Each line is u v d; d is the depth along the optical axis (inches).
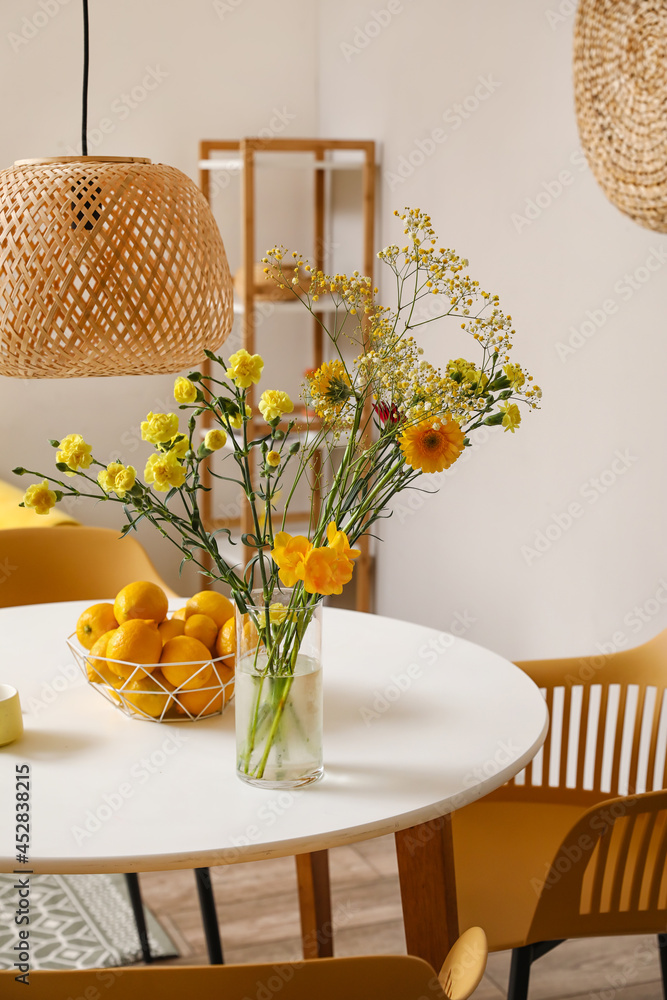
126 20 148.0
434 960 53.6
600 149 81.8
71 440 44.8
